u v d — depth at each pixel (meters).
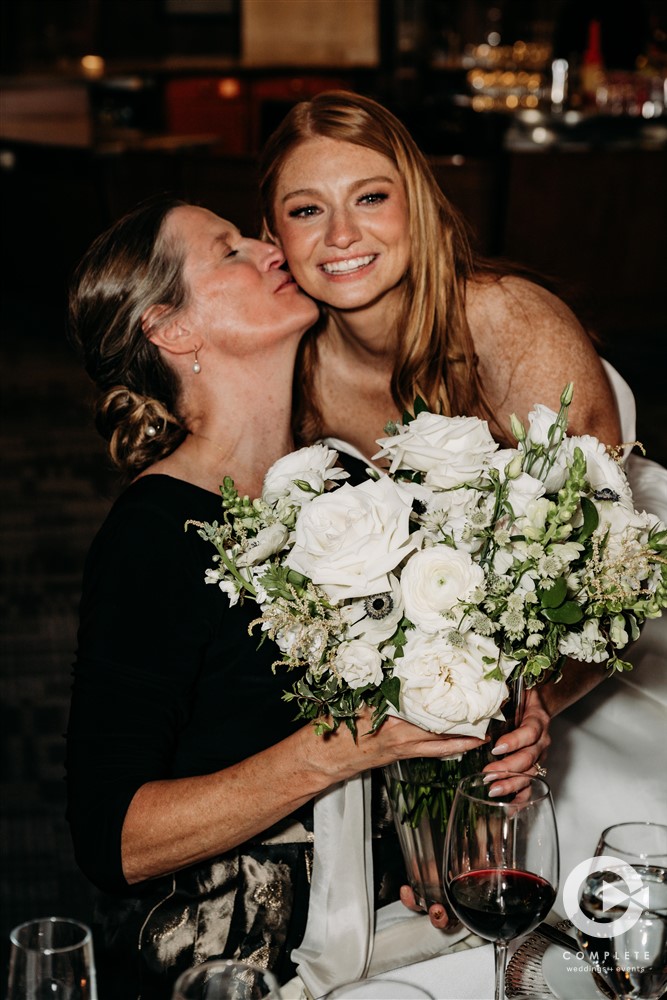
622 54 9.07
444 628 1.25
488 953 1.35
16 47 12.01
